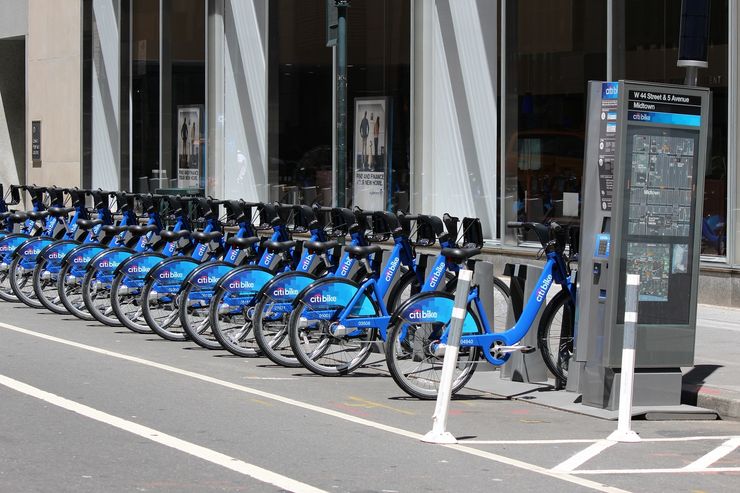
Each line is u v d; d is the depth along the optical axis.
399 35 21.44
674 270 10.10
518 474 7.60
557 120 18.47
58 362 11.62
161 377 10.99
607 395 9.99
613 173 9.89
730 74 16.05
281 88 24.56
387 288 11.39
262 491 6.89
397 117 21.52
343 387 10.88
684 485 7.49
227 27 26.53
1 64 37.50
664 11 16.70
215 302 12.19
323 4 23.06
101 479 7.07
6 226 17.30
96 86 31.66
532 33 18.97
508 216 19.45
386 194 21.81
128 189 30.48
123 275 13.69
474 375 11.62
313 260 12.36
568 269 10.86
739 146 15.98
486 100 19.97
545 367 11.36
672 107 9.99
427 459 7.95
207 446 8.08
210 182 27.16
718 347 12.88
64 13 32.75
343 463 7.71
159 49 29.06
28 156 34.59
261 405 9.78
